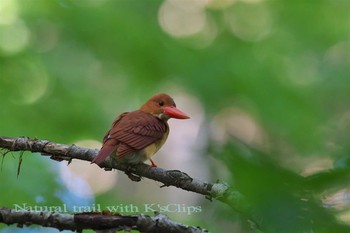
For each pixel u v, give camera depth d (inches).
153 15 551.2
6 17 519.2
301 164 69.2
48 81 508.7
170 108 285.4
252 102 503.5
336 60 544.7
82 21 521.7
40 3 524.1
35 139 215.3
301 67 545.3
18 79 502.0
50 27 523.2
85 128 500.4
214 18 575.2
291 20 565.9
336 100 513.0
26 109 491.2
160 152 602.2
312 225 64.2
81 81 518.9
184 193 526.6
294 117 474.6
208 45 553.9
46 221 164.6
